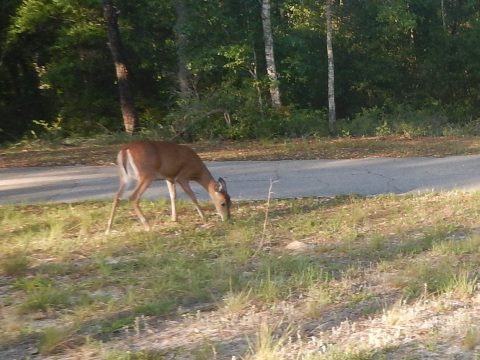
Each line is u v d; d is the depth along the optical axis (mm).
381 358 4504
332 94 20922
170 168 8828
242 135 18547
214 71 20484
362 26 23781
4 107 24328
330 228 8430
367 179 12047
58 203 10586
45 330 5148
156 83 24047
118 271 6781
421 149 15516
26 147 18625
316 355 4520
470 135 18297
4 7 22859
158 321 5414
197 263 6965
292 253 7367
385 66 23875
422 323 5148
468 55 23922
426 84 24359
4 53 23594
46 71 24078
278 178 12383
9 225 8930
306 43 22672
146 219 8969
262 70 21406
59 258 7348
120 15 22375
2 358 4785
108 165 14594
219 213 9016
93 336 5125
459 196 10211
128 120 21516
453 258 6812
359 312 5484
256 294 5895
